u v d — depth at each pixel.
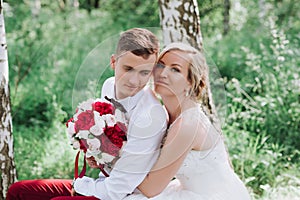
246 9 11.45
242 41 8.01
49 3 11.58
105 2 12.69
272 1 11.09
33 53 7.32
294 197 3.65
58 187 2.82
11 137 3.40
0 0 3.25
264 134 4.58
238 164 4.19
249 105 5.43
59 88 6.30
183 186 2.64
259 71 5.46
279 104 5.07
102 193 2.53
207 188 2.58
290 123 4.93
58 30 8.81
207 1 10.94
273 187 3.89
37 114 6.00
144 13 11.23
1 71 3.29
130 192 2.48
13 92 6.27
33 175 4.25
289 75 5.45
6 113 3.34
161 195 2.51
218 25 10.98
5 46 3.31
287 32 8.00
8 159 3.38
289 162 4.34
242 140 4.50
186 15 3.57
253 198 3.69
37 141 5.09
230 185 2.63
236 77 6.63
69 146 4.60
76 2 11.68
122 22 10.51
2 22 3.28
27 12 9.88
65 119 5.61
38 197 2.78
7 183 3.38
